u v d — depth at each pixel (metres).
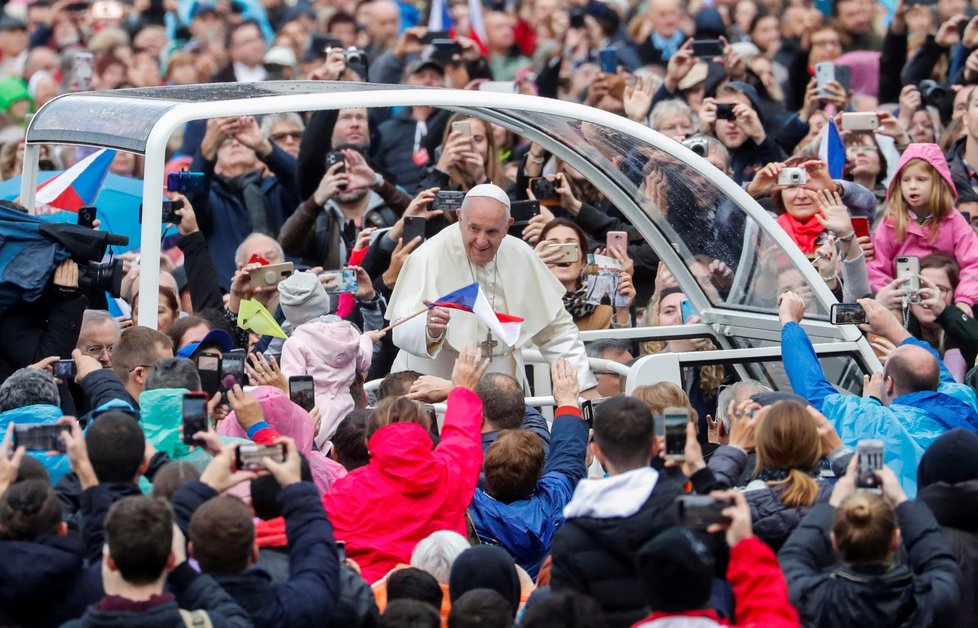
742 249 30.67
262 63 53.53
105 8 56.47
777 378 28.12
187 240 32.62
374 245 35.78
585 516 18.03
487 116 31.27
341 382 26.50
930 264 33.41
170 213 32.09
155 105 28.22
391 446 21.77
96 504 18.06
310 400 23.55
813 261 33.53
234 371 22.56
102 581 17.50
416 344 27.42
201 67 53.69
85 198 36.28
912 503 18.41
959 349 32.00
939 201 33.88
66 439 18.20
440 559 20.20
